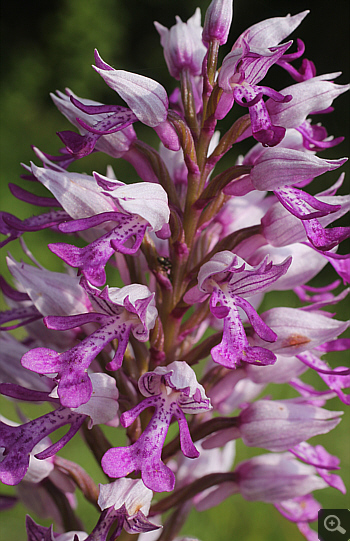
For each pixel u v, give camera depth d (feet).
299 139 0.68
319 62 2.64
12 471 0.60
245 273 0.61
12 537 1.09
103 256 0.60
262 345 0.65
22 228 0.64
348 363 1.53
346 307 1.77
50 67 3.00
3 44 2.99
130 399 0.64
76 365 0.59
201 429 0.67
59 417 0.62
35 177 0.66
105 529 0.61
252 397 0.74
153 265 0.65
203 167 0.65
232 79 0.62
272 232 0.64
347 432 1.33
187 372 0.60
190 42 0.70
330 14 2.64
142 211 0.60
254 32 0.64
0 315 0.68
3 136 2.66
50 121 2.84
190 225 0.65
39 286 0.66
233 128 0.64
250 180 0.63
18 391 0.61
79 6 3.01
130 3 3.09
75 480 0.67
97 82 3.01
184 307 0.64
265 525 1.09
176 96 0.70
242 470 0.69
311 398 0.68
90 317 0.61
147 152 0.65
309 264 0.68
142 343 0.66
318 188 2.28
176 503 0.68
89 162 2.45
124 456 0.58
